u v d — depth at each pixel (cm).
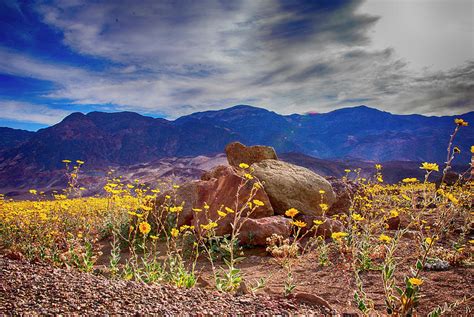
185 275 457
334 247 691
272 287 483
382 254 598
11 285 347
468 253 602
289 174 1034
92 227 987
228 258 705
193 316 317
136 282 396
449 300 409
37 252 637
